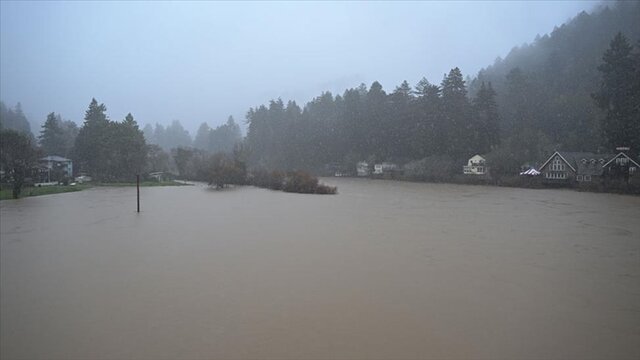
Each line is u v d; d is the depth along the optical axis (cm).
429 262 1884
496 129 8444
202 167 9238
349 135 10656
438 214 3466
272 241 2358
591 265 1831
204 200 4847
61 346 1103
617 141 6194
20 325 1230
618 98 6181
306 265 1844
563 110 9156
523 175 6906
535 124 9031
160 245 2267
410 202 4453
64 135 12188
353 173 10331
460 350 1068
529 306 1353
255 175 7681
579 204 4188
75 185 7088
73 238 2478
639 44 6569
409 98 10350
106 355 1058
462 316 1275
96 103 9294
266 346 1095
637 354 1047
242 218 3303
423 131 8994
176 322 1242
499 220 3109
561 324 1219
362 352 1061
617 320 1244
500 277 1659
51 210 3856
